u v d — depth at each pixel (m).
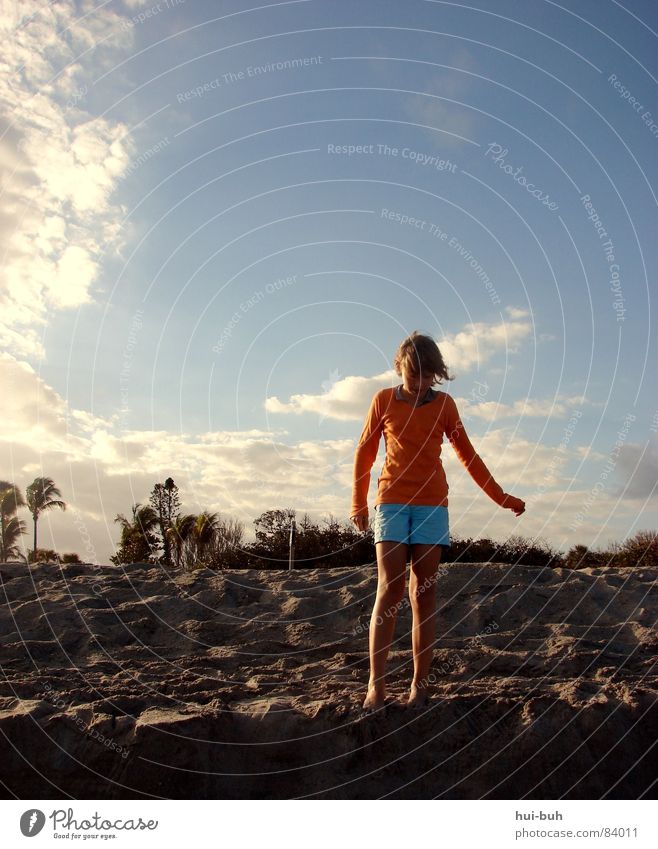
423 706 3.08
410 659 4.08
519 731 3.00
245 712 2.99
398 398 3.34
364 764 2.90
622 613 5.16
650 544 10.67
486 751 2.95
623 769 3.01
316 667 3.93
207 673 3.80
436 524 3.25
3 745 2.72
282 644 4.44
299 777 2.86
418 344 3.28
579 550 10.85
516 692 3.28
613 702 3.17
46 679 3.46
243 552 10.41
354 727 2.94
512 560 10.52
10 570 6.09
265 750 2.88
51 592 5.37
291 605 5.15
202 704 3.16
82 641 4.43
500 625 4.95
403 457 3.26
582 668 3.92
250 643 4.43
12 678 3.51
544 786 2.91
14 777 2.70
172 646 4.48
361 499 3.39
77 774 2.72
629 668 3.98
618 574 6.00
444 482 3.32
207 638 4.59
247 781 2.83
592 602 5.29
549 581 5.72
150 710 2.98
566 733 3.02
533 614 5.11
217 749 2.85
